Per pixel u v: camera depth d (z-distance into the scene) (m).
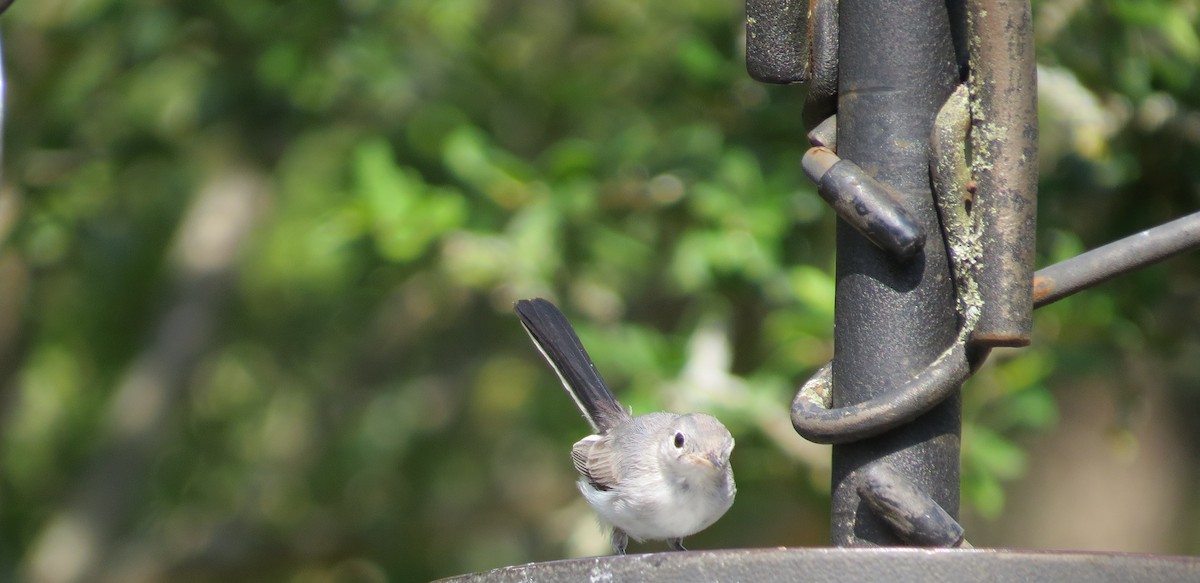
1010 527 17.45
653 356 11.53
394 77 13.78
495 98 14.24
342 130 15.20
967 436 11.51
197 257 17.59
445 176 13.22
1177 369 15.35
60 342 17.88
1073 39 11.33
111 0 14.42
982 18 4.61
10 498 18.08
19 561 17.33
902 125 4.91
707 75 12.05
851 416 4.68
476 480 16.94
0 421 17.73
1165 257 4.72
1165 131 11.14
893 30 4.94
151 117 16.03
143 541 17.19
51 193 15.29
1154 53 11.38
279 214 17.62
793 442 11.38
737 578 4.18
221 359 18.53
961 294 4.62
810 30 5.23
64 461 18.44
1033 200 4.57
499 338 16.45
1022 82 4.57
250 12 13.98
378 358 17.52
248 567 16.94
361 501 17.20
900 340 4.85
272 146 16.02
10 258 16.70
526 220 11.76
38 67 15.21
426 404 17.00
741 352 13.20
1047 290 4.71
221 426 18.41
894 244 4.68
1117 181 11.20
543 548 16.48
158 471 18.03
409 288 15.23
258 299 18.05
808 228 12.48
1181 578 4.12
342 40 13.82
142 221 17.61
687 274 11.52
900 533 4.63
